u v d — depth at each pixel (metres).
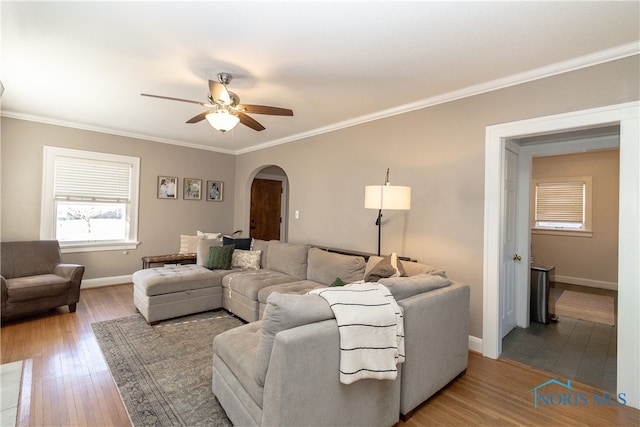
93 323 3.32
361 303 1.60
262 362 1.45
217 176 5.96
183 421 1.84
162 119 4.16
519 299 3.60
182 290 3.51
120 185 4.88
